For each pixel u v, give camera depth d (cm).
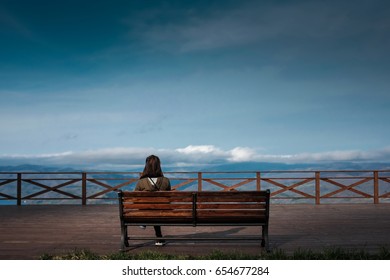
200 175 1193
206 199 559
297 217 928
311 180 1196
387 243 623
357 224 822
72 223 852
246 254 513
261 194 556
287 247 593
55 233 726
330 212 1019
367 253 510
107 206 1178
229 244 608
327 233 717
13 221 884
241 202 558
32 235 705
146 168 616
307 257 495
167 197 564
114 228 782
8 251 571
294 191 1194
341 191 1196
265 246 556
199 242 627
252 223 562
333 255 497
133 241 640
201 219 564
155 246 596
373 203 1198
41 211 1067
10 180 1199
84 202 1205
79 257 506
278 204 1189
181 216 563
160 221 569
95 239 665
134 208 567
